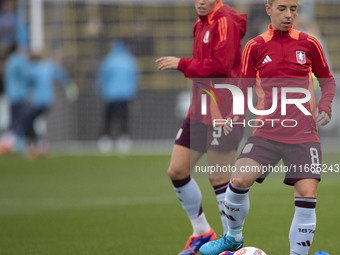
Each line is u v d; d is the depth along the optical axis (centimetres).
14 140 5612
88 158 5241
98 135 6269
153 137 6372
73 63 6375
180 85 6519
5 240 2200
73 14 6469
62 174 4200
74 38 6456
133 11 6762
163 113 6394
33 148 5188
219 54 1750
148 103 6391
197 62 1767
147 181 3797
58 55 6300
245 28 1842
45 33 6350
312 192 1532
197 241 1862
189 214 1862
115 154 5572
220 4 1828
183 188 1839
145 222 2523
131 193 3331
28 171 4384
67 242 2150
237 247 1691
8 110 6144
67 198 3194
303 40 1584
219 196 1834
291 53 1574
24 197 3259
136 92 6388
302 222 1541
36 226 2467
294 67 1570
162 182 3747
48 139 6019
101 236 2252
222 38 1756
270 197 3134
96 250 2016
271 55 1581
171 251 1995
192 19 6906
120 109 5503
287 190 3372
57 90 6053
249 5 5666
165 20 6881
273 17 1577
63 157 5356
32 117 5156
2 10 6525
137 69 6462
